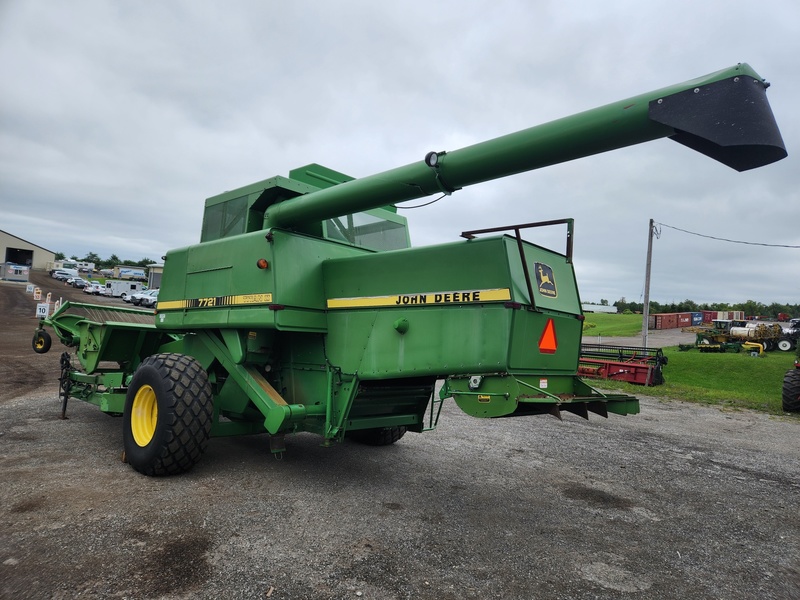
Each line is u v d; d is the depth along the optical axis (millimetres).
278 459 5352
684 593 3031
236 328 4844
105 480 4367
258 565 3029
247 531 3500
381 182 3992
